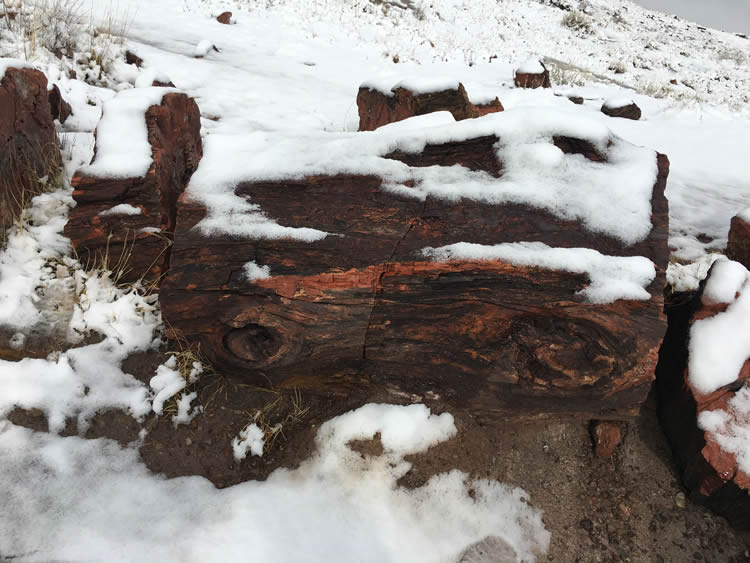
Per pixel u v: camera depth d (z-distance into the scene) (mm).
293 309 2566
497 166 2867
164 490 2340
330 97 7617
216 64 7992
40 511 2115
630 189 2715
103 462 2375
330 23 13539
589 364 2477
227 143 3080
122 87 5930
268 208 2730
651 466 2748
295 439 2672
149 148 3033
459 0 23156
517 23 22719
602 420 2791
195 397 2701
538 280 2506
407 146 2955
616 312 2463
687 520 2580
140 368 2764
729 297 2836
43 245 3113
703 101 11406
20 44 5277
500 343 2547
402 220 2670
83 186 2877
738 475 2414
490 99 6336
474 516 2469
